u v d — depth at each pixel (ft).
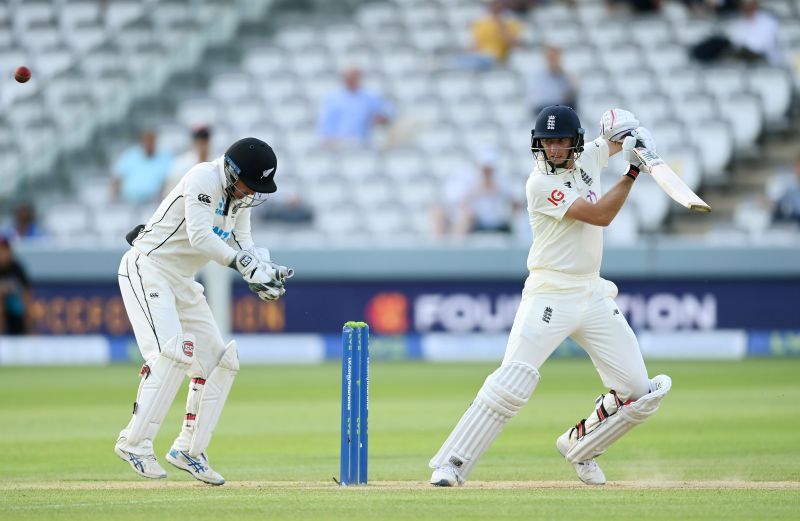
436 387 142.10
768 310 173.37
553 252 69.56
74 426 109.91
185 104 210.59
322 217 187.93
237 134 202.28
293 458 89.15
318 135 200.54
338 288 177.06
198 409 73.31
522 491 67.97
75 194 205.46
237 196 72.02
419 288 176.65
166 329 72.18
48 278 178.19
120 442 72.90
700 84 204.85
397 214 187.52
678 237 187.01
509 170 193.16
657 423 107.34
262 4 234.58
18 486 72.90
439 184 191.83
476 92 209.05
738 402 122.93
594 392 134.72
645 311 174.70
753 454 88.17
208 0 228.63
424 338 176.76
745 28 209.67
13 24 234.79
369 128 199.93
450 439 70.38
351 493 67.05
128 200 190.39
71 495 67.36
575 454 72.38
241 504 62.80
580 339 70.59
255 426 109.60
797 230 179.22
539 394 132.98
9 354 176.24
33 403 129.49
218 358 74.38
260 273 71.10
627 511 60.29
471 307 176.14
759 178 195.31
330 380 152.87
